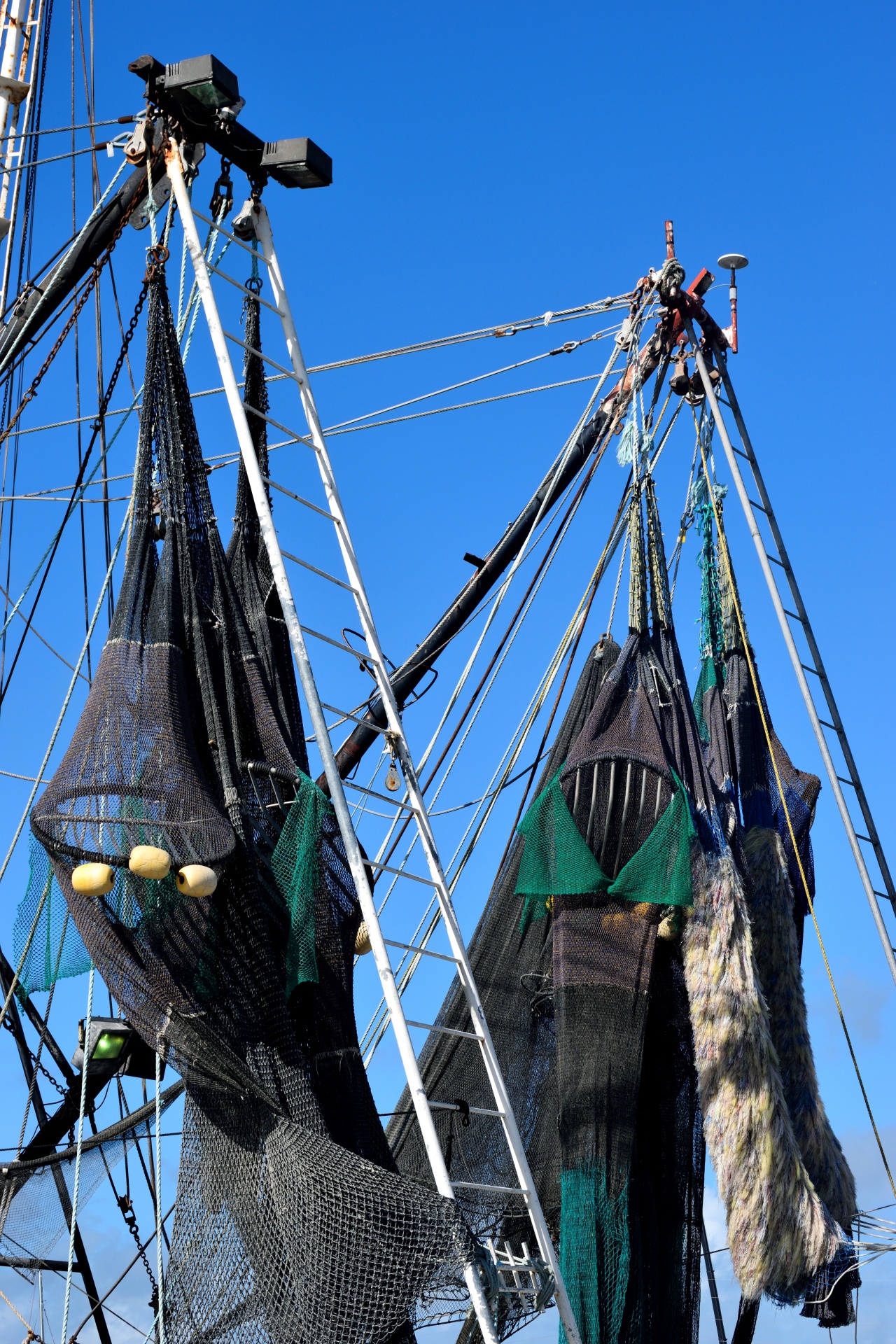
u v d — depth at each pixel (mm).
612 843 14859
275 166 14227
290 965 11414
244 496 14016
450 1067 15102
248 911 11484
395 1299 10562
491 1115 12570
